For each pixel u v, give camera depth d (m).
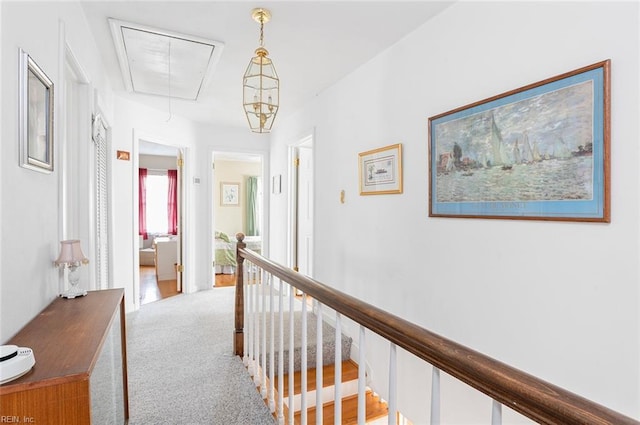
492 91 1.68
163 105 3.88
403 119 2.29
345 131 2.97
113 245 3.16
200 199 4.71
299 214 4.41
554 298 1.42
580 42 1.32
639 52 1.16
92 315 1.24
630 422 0.45
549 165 1.43
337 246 3.09
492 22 1.68
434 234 2.04
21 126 1.09
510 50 1.59
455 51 1.89
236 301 2.57
